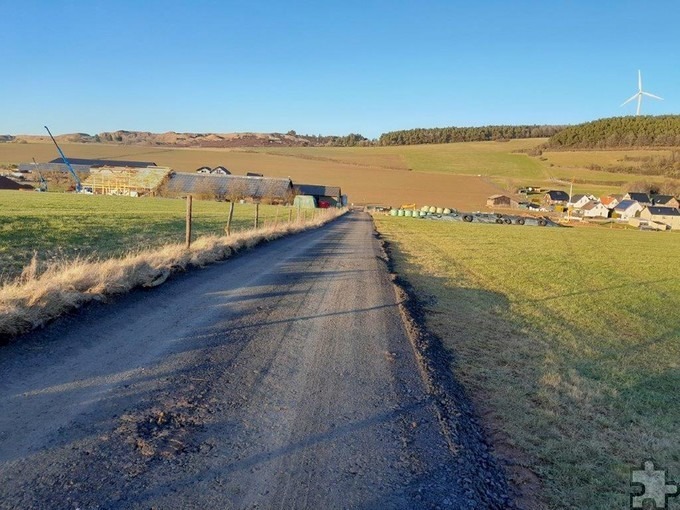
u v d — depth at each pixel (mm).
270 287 9484
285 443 3590
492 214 71750
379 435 3877
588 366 6992
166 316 6645
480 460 3742
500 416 4707
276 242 19234
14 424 3463
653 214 88625
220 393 4352
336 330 6855
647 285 17156
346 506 2908
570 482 3672
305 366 5281
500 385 5566
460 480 3369
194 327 6250
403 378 5219
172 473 3061
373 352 6004
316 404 4332
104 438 3398
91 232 17375
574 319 10352
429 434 3998
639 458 4203
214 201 74938
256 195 80250
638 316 11477
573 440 4379
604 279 17719
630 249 34375
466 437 4070
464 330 8047
